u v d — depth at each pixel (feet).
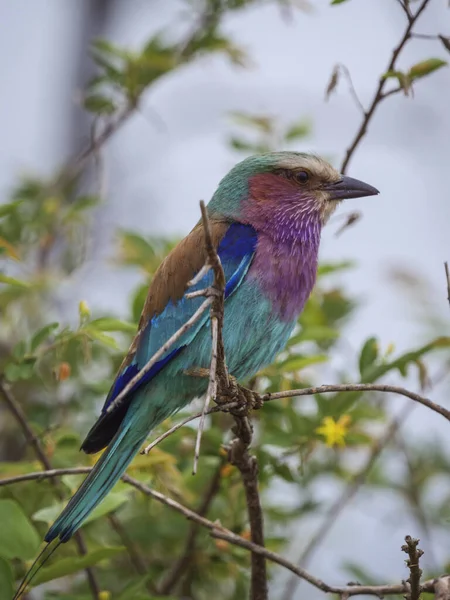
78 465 35.22
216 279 24.48
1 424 40.73
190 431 34.22
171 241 40.45
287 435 34.24
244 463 29.89
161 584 37.35
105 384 38.09
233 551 35.22
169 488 34.24
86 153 45.29
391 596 36.68
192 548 35.68
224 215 35.70
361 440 35.99
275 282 34.60
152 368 32.94
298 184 36.19
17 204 32.14
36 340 33.47
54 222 43.70
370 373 34.27
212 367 24.49
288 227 35.50
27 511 34.24
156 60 42.27
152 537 37.01
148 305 34.14
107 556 29.50
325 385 27.35
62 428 39.14
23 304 41.73
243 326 33.88
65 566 29.17
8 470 34.12
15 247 41.52
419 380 34.09
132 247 39.75
